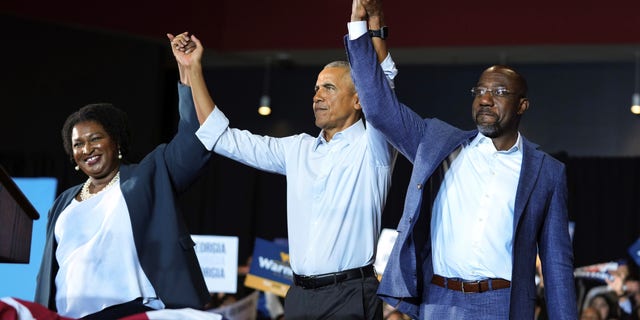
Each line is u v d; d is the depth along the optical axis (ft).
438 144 20.35
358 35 20.07
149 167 21.38
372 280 22.08
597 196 59.06
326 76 23.06
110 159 21.45
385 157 22.35
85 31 60.08
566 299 20.22
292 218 22.48
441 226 20.31
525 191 19.98
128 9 59.57
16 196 17.03
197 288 20.75
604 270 58.18
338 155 22.52
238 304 55.16
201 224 63.21
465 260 19.92
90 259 20.39
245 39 61.52
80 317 20.22
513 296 19.58
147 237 20.84
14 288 40.96
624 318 57.26
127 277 20.44
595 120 61.21
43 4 57.93
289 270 47.29
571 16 57.88
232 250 41.16
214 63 64.80
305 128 64.28
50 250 20.97
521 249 19.94
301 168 22.66
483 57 61.36
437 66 63.26
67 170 58.54
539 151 20.67
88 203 20.98
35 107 59.16
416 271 20.22
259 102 64.85
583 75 61.77
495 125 20.12
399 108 20.53
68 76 59.67
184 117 21.95
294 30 60.90
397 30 59.62
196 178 22.11
